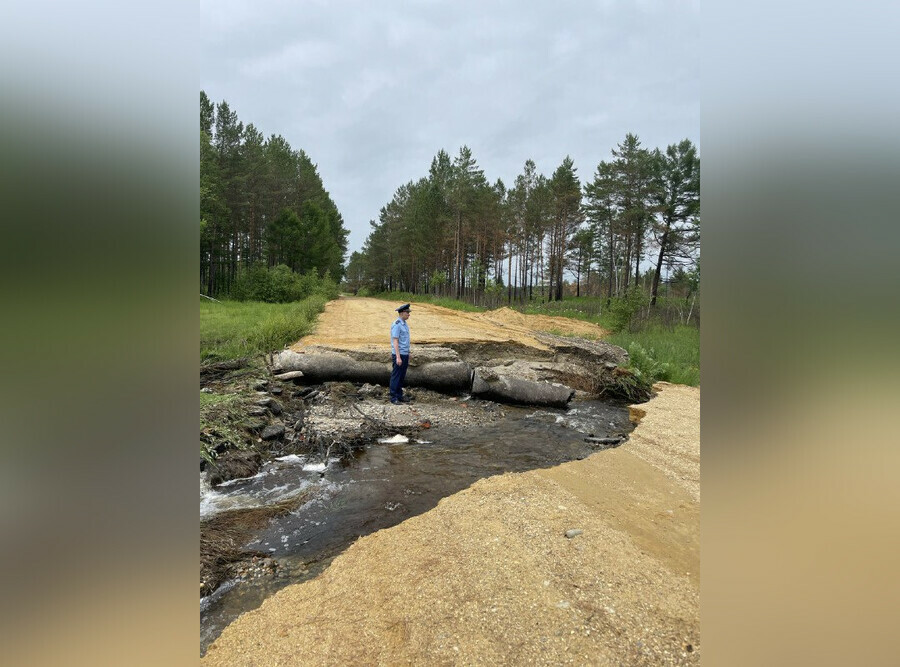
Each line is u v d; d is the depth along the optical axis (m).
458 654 1.78
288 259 40.75
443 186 46.22
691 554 2.55
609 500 3.33
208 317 14.23
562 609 2.04
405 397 8.05
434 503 3.88
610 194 32.47
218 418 5.41
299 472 4.72
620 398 8.99
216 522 3.49
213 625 2.27
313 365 8.17
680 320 22.42
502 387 8.20
